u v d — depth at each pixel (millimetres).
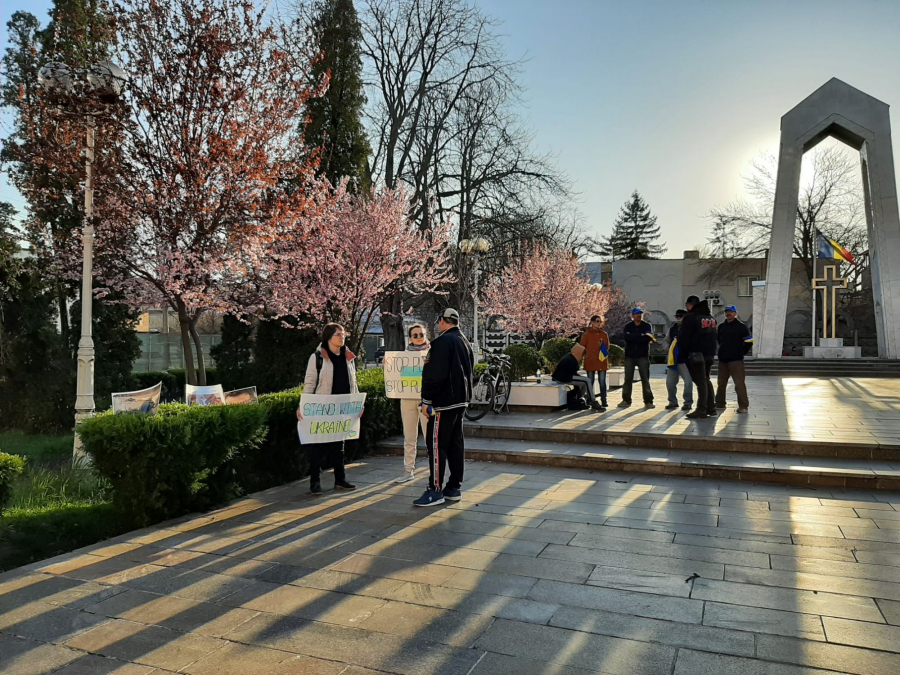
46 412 12773
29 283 12953
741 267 48062
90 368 8953
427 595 3807
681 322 10195
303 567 4340
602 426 9148
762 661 2934
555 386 11281
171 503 5641
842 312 42219
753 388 17125
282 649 3168
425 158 23438
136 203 9602
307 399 6297
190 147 9500
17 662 3086
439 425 5934
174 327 30547
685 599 3680
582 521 5363
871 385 18188
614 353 20984
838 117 28578
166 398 17250
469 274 23016
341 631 3350
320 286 13172
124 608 3709
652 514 5570
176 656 3119
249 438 6102
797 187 28859
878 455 7270
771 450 7707
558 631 3289
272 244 11539
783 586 3857
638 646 3107
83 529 5242
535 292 25359
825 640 3133
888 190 27797
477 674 2873
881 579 3961
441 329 6156
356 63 17844
